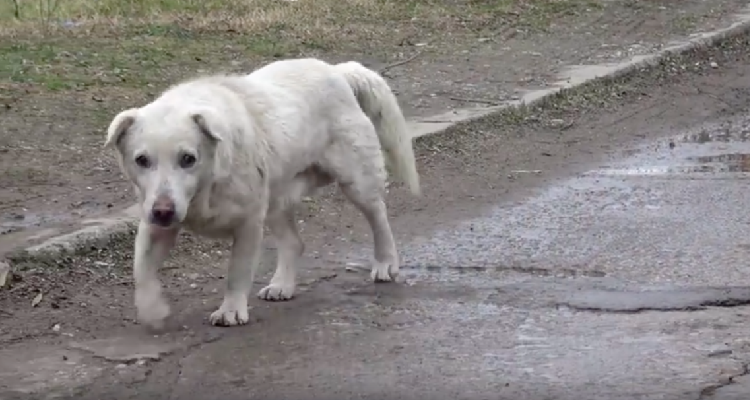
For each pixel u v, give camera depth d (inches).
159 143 309.4
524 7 988.6
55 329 341.4
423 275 396.8
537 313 355.9
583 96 701.3
